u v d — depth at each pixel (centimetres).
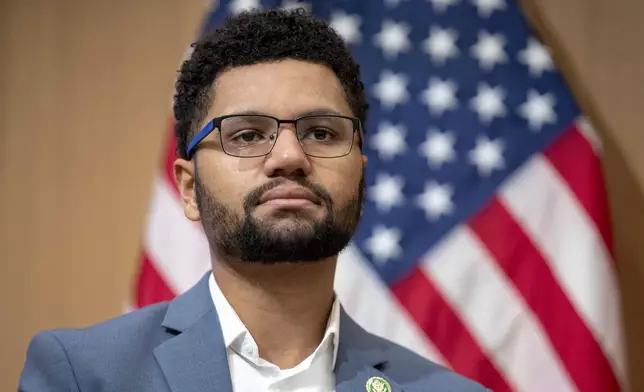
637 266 346
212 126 178
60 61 376
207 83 190
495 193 323
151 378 168
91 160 368
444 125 332
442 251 320
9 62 378
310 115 178
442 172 327
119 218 363
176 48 373
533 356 311
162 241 321
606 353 308
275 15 202
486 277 318
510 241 319
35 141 372
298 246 168
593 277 311
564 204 320
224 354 174
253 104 177
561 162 325
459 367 312
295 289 178
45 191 368
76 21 379
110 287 359
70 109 373
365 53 340
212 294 187
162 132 367
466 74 337
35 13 381
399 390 185
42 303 360
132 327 181
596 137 329
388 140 331
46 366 172
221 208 173
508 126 330
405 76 338
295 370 178
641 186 351
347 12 344
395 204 325
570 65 361
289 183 169
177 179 201
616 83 359
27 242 365
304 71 184
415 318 315
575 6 365
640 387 339
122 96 372
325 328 189
